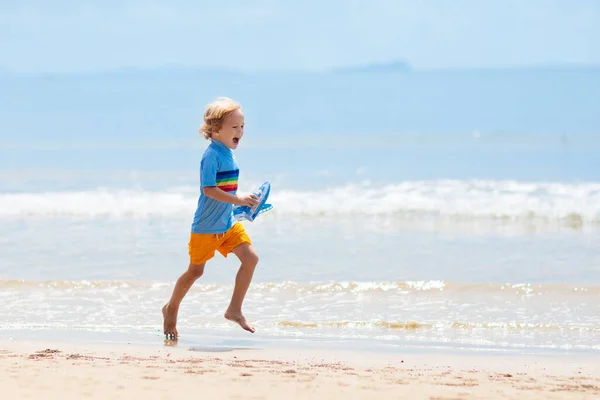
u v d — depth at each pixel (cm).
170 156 7338
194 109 15412
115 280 2375
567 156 6638
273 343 1644
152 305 2062
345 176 5478
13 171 6047
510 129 10662
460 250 2928
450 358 1492
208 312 1983
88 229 3472
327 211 3903
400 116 13775
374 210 3928
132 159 7056
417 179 5225
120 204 4197
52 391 1109
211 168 1616
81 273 2508
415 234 3319
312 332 1772
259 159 6894
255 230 3447
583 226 3491
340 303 2088
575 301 2092
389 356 1506
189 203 4222
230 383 1181
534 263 2661
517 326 1827
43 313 1964
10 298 2139
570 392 1171
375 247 2998
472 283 2289
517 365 1428
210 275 2470
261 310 2009
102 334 1731
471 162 6375
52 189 4888
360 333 1762
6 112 14688
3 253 2877
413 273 2503
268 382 1195
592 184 4678
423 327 1823
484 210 3853
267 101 18975
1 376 1207
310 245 3044
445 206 3984
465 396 1130
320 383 1196
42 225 3600
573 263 2650
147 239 3194
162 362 1364
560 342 1670
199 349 1562
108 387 1140
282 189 4750
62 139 9594
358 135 9938
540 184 4719
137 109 15575
